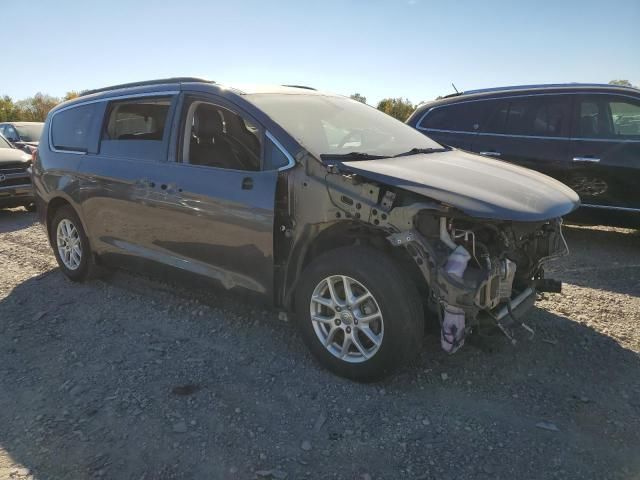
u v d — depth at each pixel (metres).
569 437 2.88
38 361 3.75
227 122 4.21
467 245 3.17
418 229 3.13
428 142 4.56
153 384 3.40
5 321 4.44
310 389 3.33
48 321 4.43
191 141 4.19
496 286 3.11
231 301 4.70
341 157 3.54
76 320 4.44
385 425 2.97
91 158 4.88
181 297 4.84
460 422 3.00
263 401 3.20
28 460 2.70
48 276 5.62
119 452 2.76
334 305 3.39
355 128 4.19
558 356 3.74
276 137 3.62
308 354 3.77
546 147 6.70
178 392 3.30
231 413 3.08
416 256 3.10
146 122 4.50
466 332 3.09
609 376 3.50
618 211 6.36
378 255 3.22
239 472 2.61
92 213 4.87
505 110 7.03
